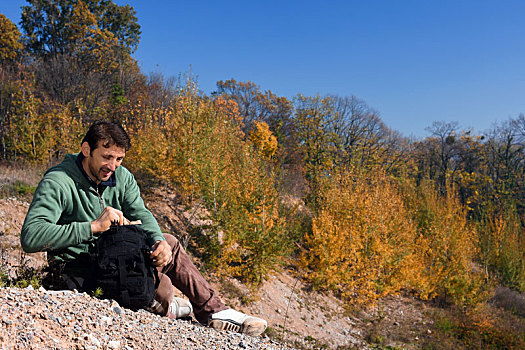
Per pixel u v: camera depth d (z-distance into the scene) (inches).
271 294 433.1
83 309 80.4
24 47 1408.7
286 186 681.0
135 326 85.0
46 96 922.1
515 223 1164.5
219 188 421.7
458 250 762.8
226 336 104.3
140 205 106.4
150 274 93.6
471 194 1891.0
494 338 595.8
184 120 501.4
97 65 1342.3
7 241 232.2
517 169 1996.8
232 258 408.5
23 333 63.0
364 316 540.7
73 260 93.7
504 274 958.4
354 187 714.2
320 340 381.1
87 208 94.3
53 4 1464.1
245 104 2150.6
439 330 562.6
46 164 611.5
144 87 1269.7
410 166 1861.5
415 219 930.7
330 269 541.0
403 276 599.8
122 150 93.8
